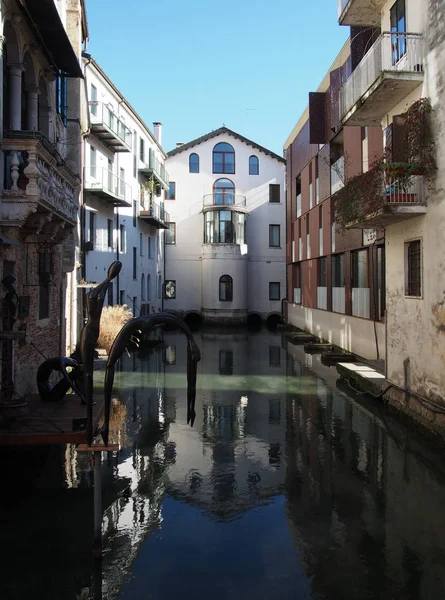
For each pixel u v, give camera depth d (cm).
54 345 1288
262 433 1058
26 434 738
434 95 977
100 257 2241
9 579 551
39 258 1084
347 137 1858
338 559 592
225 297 3672
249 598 518
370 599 519
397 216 1065
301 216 2836
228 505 728
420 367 1054
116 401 1311
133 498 747
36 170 794
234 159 3875
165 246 3841
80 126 1593
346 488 788
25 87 1065
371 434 1047
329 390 1451
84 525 666
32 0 870
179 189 3850
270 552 605
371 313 1684
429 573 563
